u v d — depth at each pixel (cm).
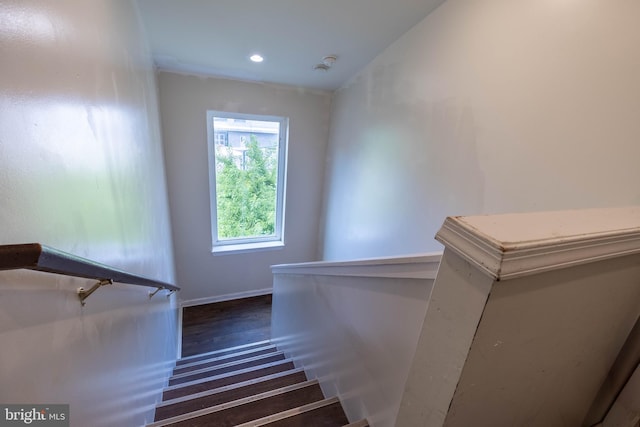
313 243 411
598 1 94
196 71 292
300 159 363
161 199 258
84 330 70
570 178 105
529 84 118
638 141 87
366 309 111
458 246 50
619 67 90
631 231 58
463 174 153
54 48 62
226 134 342
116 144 115
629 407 79
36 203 53
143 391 130
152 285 131
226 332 333
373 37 207
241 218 378
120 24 131
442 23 164
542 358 65
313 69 273
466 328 52
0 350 41
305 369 188
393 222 222
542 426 80
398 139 211
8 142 45
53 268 44
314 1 168
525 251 45
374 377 107
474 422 64
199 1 171
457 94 155
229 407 142
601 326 71
